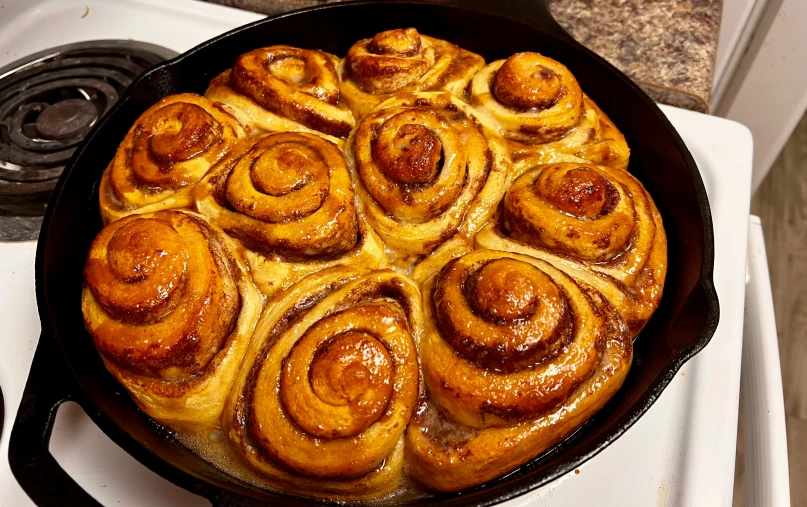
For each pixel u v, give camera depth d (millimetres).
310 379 217
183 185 272
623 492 246
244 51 344
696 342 216
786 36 482
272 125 295
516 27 336
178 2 427
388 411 219
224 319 237
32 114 384
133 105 312
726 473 250
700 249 255
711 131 358
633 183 282
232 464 239
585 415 231
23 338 283
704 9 413
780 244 702
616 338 237
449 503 198
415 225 263
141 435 231
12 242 312
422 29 355
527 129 288
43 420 218
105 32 417
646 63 388
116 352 227
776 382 327
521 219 260
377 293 243
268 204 248
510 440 220
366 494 230
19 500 244
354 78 311
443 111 289
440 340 227
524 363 219
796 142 771
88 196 295
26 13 424
